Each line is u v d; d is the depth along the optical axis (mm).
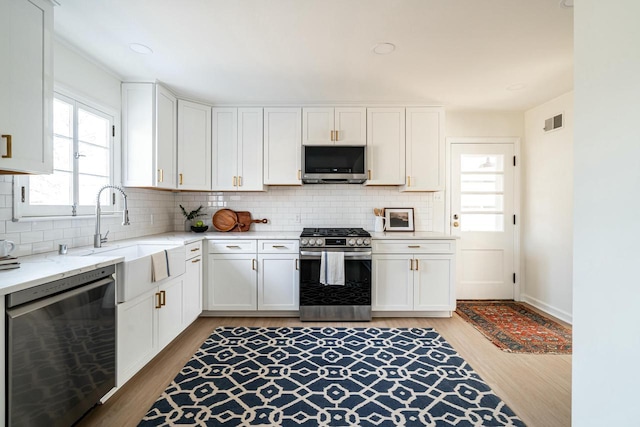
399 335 2896
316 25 2014
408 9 1848
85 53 2357
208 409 1819
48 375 1377
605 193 1051
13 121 1527
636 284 950
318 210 3855
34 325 1307
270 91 3162
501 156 3898
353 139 3510
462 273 3953
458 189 3920
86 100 2404
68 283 1496
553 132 3422
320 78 2842
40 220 1996
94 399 1661
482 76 2801
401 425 1700
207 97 3326
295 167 3512
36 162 1655
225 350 2572
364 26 2023
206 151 3475
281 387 2047
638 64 944
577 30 1158
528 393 1998
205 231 3674
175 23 1988
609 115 1036
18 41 1547
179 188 3248
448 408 1845
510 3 1791
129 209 2953
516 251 3912
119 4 1795
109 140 2693
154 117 2859
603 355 1061
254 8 1837
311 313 3246
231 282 3303
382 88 3086
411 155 3525
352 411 1814
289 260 3322
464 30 2068
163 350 2574
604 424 1058
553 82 2943
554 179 3416
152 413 1779
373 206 3859
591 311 1105
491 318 3348
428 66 2602
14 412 1225
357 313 3258
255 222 3836
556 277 3396
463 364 2361
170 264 2385
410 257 3320
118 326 1844
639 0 943
